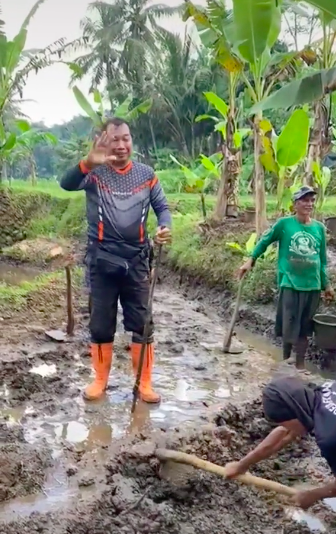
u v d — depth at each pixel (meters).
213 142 25.62
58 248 13.11
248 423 4.63
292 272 6.12
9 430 4.48
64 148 25.55
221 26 8.38
